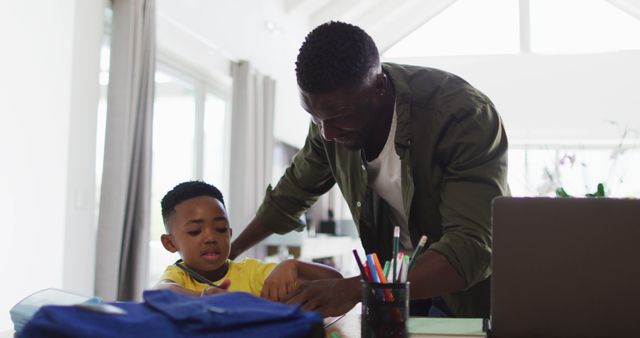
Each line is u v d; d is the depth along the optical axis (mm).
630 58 6891
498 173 1015
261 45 5035
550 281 763
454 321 970
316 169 1447
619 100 6883
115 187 2959
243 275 1238
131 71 3057
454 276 863
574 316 756
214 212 1216
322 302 852
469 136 1029
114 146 2988
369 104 1004
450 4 7133
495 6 7090
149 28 3209
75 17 2756
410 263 781
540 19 7070
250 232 1529
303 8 5734
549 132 6988
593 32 6996
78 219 2779
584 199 762
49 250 2492
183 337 539
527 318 766
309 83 943
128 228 3072
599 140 6934
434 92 1122
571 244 760
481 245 894
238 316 566
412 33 7199
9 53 2303
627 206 752
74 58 2752
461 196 966
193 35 3980
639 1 6633
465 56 7121
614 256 751
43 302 714
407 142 1103
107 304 619
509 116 7051
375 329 710
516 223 774
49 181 2494
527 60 7043
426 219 1142
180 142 4168
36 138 2428
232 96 4629
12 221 2314
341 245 5934
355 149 1114
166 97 3971
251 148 4656
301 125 6168
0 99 2262
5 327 2270
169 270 1194
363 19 6793
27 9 2385
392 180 1200
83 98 2809
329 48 933
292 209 1501
